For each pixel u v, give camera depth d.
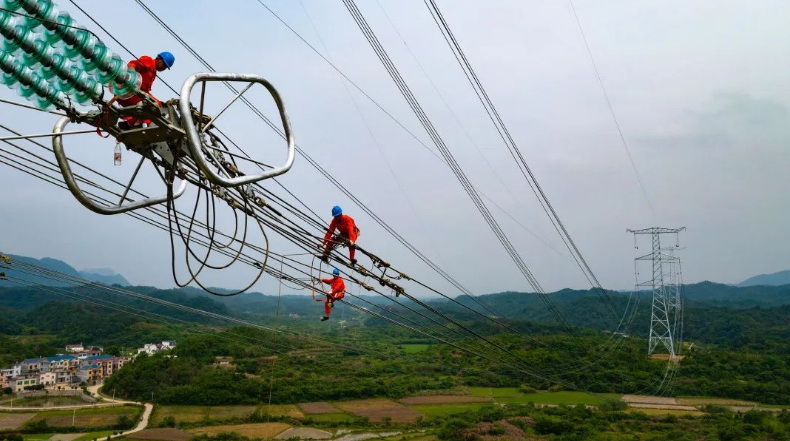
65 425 69.31
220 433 66.12
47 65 6.22
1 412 75.75
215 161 8.70
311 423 71.75
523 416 67.06
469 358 95.75
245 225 10.57
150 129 7.45
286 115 8.61
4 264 19.38
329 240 15.09
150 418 73.19
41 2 5.95
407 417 72.81
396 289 17.41
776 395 70.12
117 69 6.62
